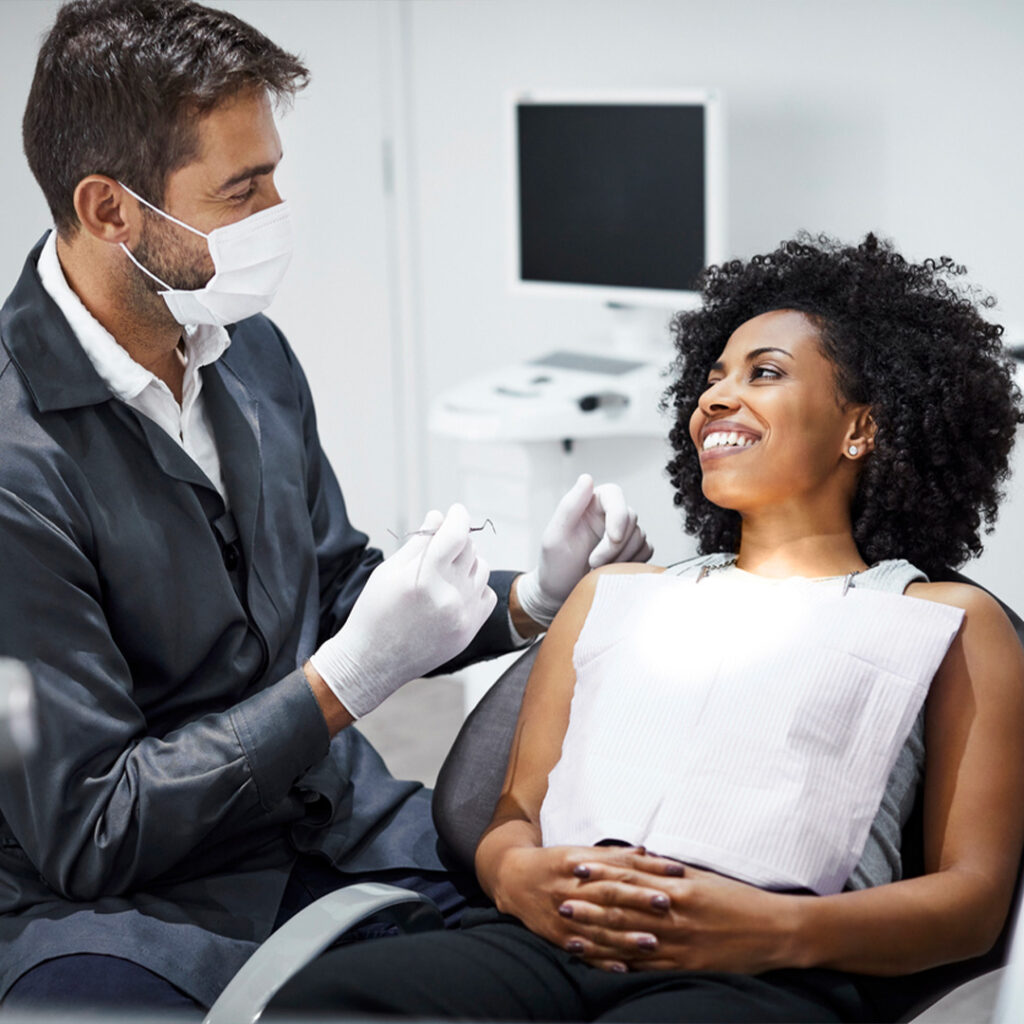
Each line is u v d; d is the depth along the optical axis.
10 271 3.06
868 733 1.33
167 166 1.49
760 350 1.53
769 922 1.22
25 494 1.45
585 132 3.21
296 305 3.77
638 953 1.25
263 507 1.69
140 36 1.48
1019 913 1.31
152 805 1.43
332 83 3.70
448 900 1.62
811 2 3.09
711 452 1.52
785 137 3.20
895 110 3.03
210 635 1.59
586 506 1.72
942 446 1.51
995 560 2.86
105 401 1.55
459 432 3.02
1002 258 2.97
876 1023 1.26
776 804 1.30
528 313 3.71
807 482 1.50
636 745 1.38
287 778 1.48
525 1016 1.22
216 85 1.48
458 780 1.61
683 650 1.42
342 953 1.27
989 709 1.35
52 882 1.46
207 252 1.54
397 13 3.72
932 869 1.33
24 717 1.39
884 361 1.52
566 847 1.31
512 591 1.78
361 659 1.49
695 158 3.04
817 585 1.44
